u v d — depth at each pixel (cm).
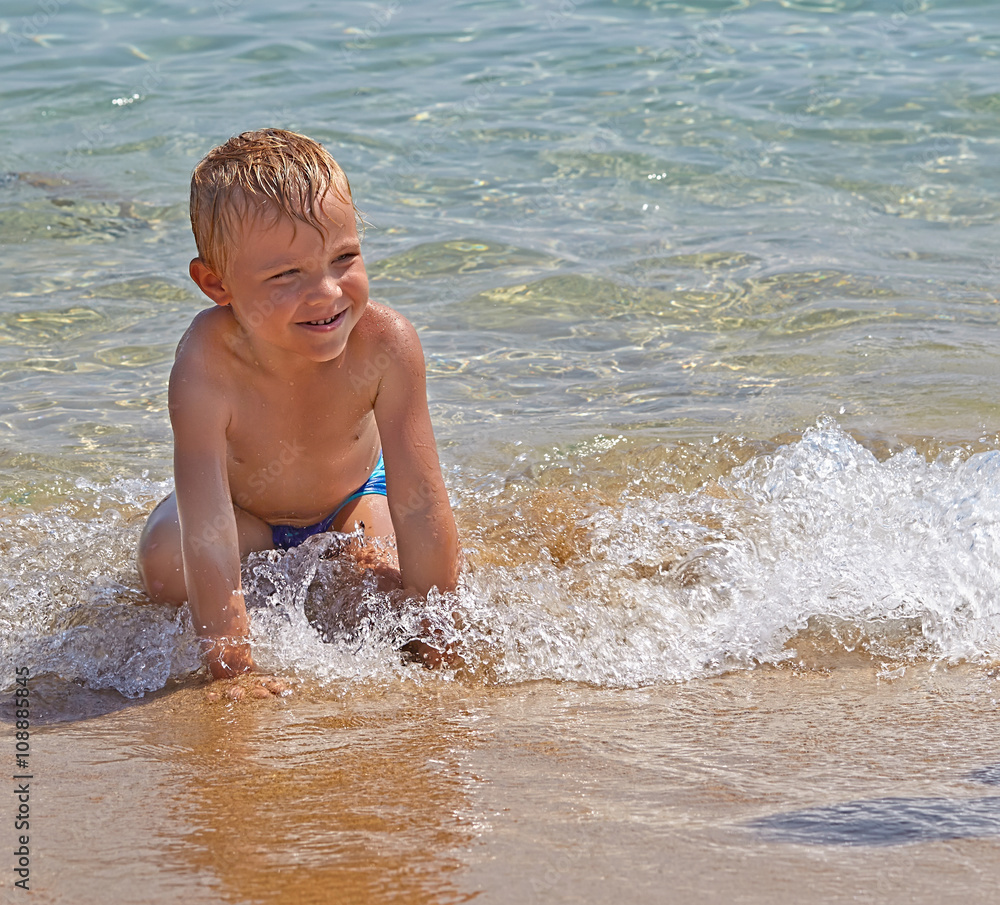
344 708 300
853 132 940
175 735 281
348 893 189
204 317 347
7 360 598
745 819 216
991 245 727
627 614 351
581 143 931
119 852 210
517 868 197
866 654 330
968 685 305
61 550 416
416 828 216
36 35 1263
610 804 226
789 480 443
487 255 729
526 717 290
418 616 345
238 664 325
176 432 340
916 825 211
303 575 374
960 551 368
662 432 504
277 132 337
